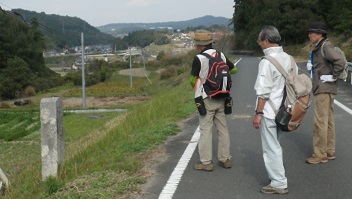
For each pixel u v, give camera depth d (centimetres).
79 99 4438
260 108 473
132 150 679
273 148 482
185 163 612
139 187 514
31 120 3275
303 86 460
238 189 509
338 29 4753
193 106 1102
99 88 5422
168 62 8244
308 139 753
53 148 606
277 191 489
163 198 481
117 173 557
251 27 6969
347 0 4619
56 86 8012
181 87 1834
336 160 620
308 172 569
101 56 12019
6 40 8325
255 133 820
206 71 549
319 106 592
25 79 7244
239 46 7181
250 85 1717
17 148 2092
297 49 5694
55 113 602
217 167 595
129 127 912
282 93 470
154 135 763
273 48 473
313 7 5944
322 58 578
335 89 589
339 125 868
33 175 802
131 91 4859
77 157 711
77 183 520
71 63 12081
